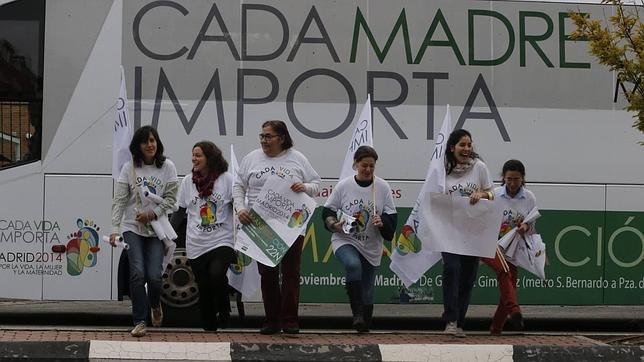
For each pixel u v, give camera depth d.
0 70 10.68
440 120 11.11
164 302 10.61
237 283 10.09
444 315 9.62
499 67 11.20
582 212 11.25
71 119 10.69
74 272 10.63
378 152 11.02
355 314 9.49
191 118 10.82
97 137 10.70
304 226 9.11
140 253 9.12
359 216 9.62
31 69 10.70
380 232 9.64
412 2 11.13
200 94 10.84
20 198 10.63
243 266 10.08
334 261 10.96
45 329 10.09
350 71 11.02
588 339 9.78
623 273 11.30
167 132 10.79
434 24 11.14
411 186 11.02
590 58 11.28
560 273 11.23
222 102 10.86
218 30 10.90
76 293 10.63
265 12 10.96
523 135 11.20
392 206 9.70
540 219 11.21
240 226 9.12
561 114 11.24
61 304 14.07
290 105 10.94
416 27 11.12
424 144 11.07
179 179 10.77
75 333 9.39
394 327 12.30
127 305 13.94
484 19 11.20
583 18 9.98
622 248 11.31
